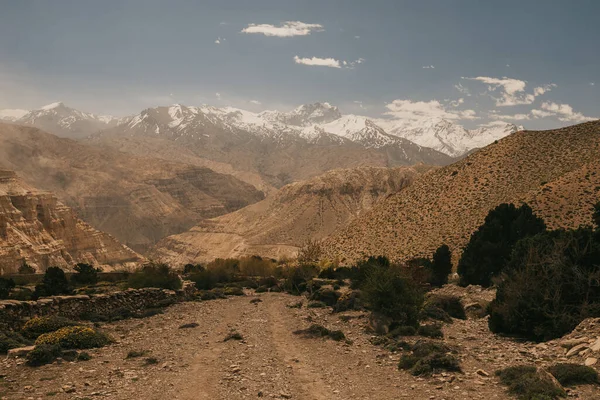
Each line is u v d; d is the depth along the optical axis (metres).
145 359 20.89
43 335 23.69
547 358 19.44
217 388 16.75
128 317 33.50
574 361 18.50
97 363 20.39
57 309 29.58
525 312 24.95
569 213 79.25
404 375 18.09
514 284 26.20
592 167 89.31
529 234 49.66
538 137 116.12
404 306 27.86
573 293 25.09
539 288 25.59
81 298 31.91
